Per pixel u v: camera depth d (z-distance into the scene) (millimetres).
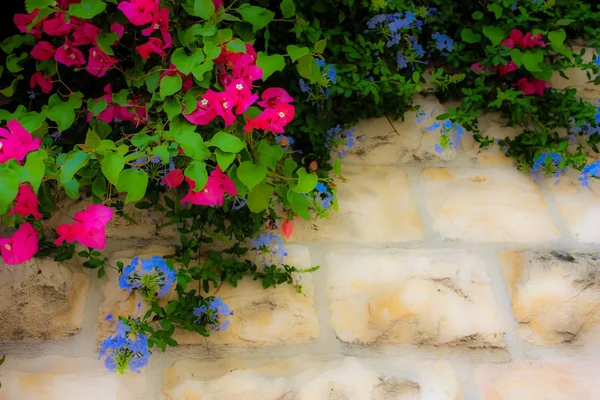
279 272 1152
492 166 1366
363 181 1309
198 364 1109
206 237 1162
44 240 1124
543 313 1192
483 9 1410
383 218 1267
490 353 1167
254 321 1139
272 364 1118
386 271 1201
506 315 1190
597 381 1154
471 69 1379
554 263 1226
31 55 1154
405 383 1118
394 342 1155
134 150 1055
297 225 1235
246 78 1085
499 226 1275
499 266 1234
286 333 1141
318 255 1213
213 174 1063
